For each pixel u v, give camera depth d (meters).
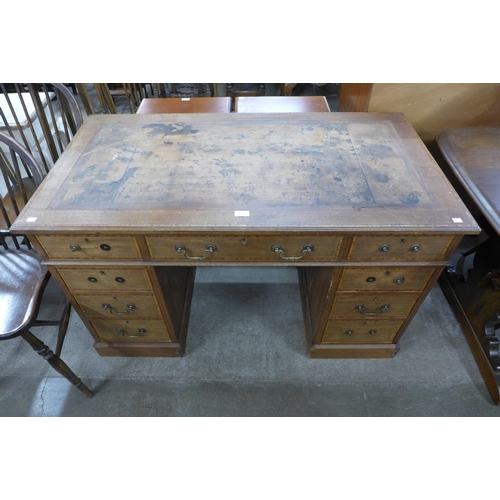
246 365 1.53
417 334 1.62
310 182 1.09
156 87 2.68
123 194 1.05
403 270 1.12
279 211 0.99
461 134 1.43
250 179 1.10
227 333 1.64
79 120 1.42
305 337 1.62
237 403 1.41
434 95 1.50
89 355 1.55
